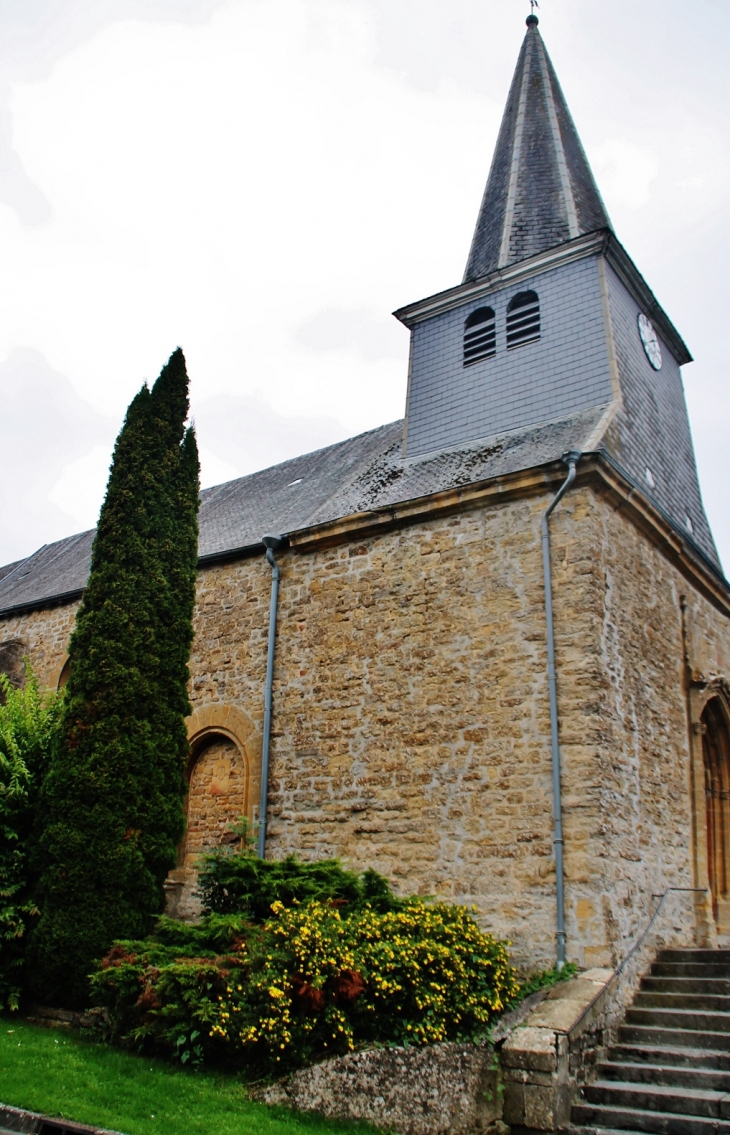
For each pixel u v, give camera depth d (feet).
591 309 44.06
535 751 33.35
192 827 43.09
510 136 57.06
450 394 47.80
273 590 43.65
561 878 31.22
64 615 56.70
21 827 31.58
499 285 48.26
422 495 40.19
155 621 33.99
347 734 38.81
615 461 37.78
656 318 49.93
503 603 36.11
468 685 35.96
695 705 40.63
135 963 26.23
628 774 33.81
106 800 30.60
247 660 43.73
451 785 35.09
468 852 33.78
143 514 35.09
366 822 36.91
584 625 33.76
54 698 35.81
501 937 31.86
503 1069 24.12
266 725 41.22
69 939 28.89
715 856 41.45
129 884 30.07
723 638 46.68
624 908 31.48
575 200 51.42
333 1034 23.86
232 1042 23.88
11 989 29.48
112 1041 26.12
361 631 40.01
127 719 31.86
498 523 37.45
